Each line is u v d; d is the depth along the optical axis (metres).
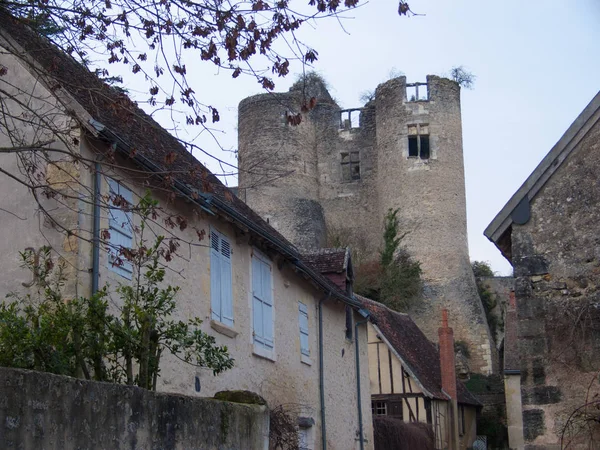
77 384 6.20
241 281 13.59
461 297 46.59
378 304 32.53
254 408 8.91
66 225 9.62
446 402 30.20
